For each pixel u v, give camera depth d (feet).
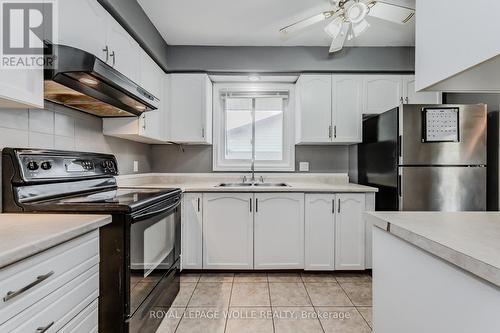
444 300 2.45
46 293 2.73
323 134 9.22
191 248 8.31
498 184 7.68
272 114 10.74
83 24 4.85
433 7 2.99
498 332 1.93
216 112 10.49
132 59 6.70
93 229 3.48
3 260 2.19
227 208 8.31
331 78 9.23
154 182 10.32
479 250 2.21
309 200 8.30
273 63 9.13
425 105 7.23
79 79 4.51
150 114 7.73
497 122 7.69
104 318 4.06
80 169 5.59
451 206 7.16
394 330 3.29
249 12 7.23
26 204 4.12
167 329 5.64
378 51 9.07
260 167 10.52
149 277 5.00
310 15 7.34
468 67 2.49
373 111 9.20
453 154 7.18
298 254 8.33
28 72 3.64
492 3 2.22
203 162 10.50
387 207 7.82
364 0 5.57
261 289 7.44
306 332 5.57
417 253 2.84
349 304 6.68
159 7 6.98
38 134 5.01
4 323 2.28
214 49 9.12
